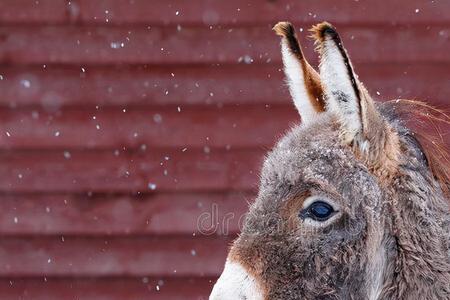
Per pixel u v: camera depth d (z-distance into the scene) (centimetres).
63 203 1455
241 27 1445
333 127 793
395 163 771
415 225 758
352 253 762
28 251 1461
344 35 1445
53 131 1447
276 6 1441
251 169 1438
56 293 1462
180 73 1449
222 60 1447
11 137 1441
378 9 1445
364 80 1441
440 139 820
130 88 1449
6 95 1444
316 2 1443
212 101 1447
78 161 1452
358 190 764
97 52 1448
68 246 1462
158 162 1452
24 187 1448
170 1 1445
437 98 1436
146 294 1457
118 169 1452
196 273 1452
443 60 1443
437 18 1444
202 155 1448
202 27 1448
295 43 848
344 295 766
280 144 812
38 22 1444
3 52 1441
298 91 851
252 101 1445
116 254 1462
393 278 759
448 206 773
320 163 773
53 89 1448
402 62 1445
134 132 1449
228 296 750
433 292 746
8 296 1459
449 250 757
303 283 763
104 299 1459
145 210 1452
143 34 1448
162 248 1460
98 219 1452
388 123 796
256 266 762
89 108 1452
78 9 1445
